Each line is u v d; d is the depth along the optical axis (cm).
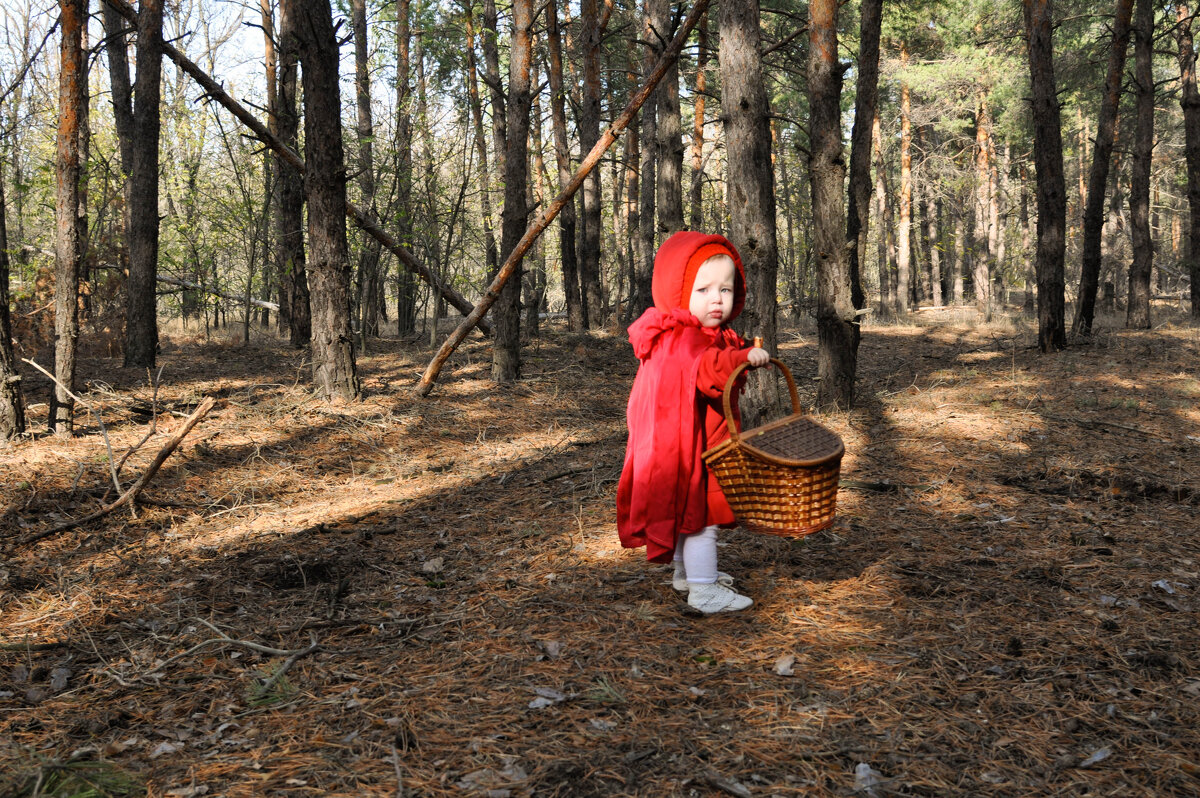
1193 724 266
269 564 450
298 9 818
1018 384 942
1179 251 3975
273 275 1528
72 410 668
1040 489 550
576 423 873
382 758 253
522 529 502
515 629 349
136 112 1074
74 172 650
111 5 770
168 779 245
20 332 1179
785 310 2438
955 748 254
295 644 348
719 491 350
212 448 692
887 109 3061
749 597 371
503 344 1040
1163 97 2273
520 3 973
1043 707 277
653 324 355
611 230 2677
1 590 409
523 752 254
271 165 1335
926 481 569
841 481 564
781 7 1875
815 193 793
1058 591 378
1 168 1176
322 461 700
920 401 853
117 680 314
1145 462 603
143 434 707
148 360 1088
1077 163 3534
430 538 499
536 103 1842
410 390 950
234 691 307
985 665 307
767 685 294
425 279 1025
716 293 357
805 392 956
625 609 367
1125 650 317
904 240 2631
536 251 1831
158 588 418
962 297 3306
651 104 1669
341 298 867
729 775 240
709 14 1706
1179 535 455
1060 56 2036
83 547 477
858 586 385
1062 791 233
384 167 1246
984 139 2614
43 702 301
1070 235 3600
